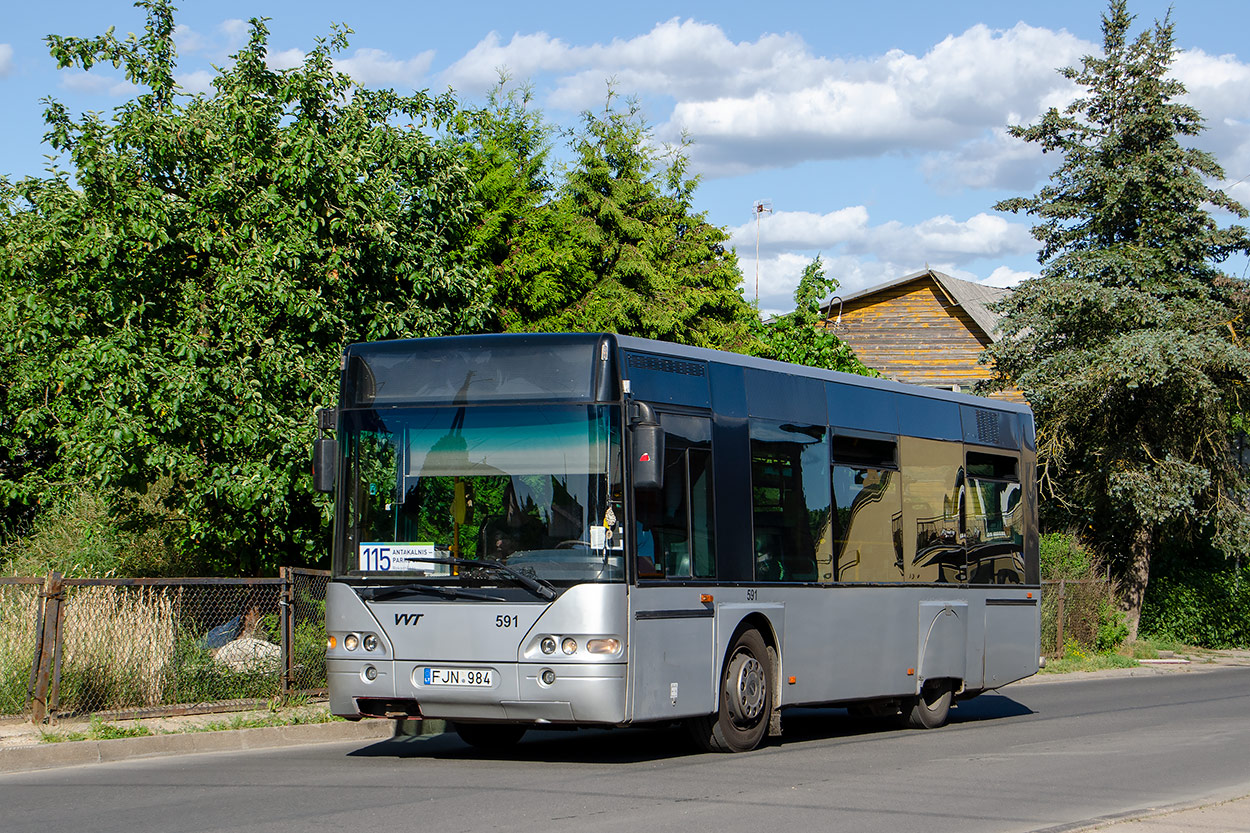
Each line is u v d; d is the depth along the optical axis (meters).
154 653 13.03
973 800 9.20
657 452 9.90
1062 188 31.27
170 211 15.71
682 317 31.84
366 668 10.35
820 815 8.44
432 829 7.70
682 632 10.62
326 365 16.11
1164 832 7.79
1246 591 33.12
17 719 12.02
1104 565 30.41
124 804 8.66
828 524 12.73
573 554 10.02
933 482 14.58
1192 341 27.86
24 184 16.64
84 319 15.97
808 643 12.26
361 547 10.55
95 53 16.84
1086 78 30.75
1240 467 31.31
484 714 10.05
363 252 16.72
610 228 31.64
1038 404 29.64
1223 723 15.25
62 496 17.53
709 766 10.67
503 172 26.22
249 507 15.39
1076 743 13.00
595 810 8.44
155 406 14.96
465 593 10.12
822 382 12.98
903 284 44.38
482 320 17.69
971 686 14.95
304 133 16.45
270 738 12.27
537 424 10.30
